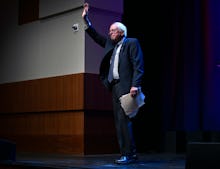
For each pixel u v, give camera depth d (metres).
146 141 5.45
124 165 3.51
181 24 5.12
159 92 5.34
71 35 4.94
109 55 3.84
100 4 4.86
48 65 5.21
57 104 5.03
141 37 5.43
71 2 4.88
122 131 3.67
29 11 5.51
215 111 4.80
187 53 5.03
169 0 5.20
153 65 5.37
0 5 5.99
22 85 5.54
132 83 3.59
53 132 5.11
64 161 3.91
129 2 5.47
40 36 5.34
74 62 4.89
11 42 5.78
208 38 4.87
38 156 4.60
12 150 4.03
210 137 4.96
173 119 5.14
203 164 2.26
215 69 4.82
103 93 4.88
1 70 5.91
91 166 3.39
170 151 5.24
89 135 4.79
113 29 3.76
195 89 4.94
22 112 5.52
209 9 4.88
